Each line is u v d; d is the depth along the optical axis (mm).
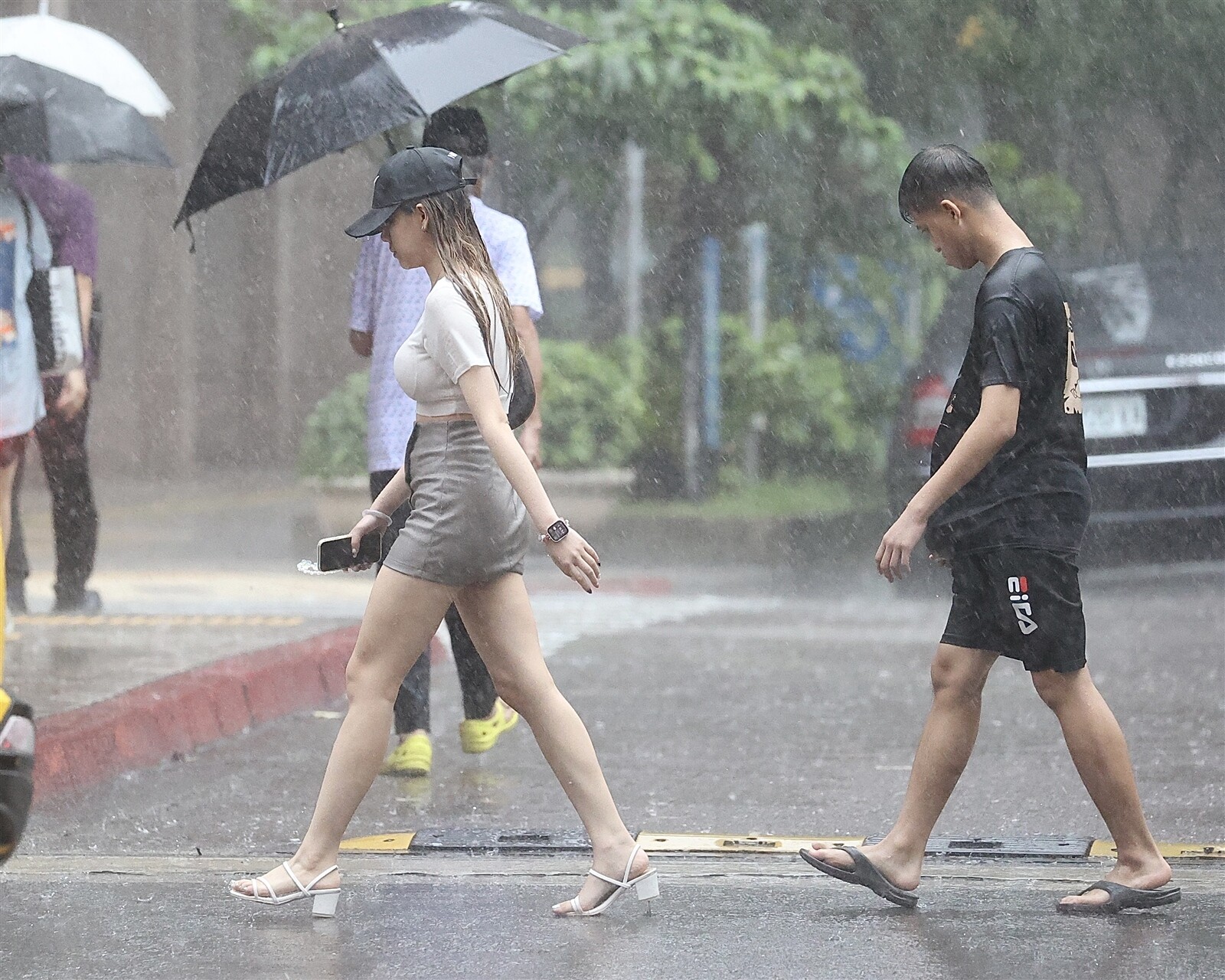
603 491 66750
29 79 30672
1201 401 37688
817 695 28453
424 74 21312
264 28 57719
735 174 60188
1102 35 59781
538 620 37750
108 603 38312
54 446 35156
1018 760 23359
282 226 92875
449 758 23750
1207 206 75438
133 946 14594
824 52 56281
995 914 15391
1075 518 15195
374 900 16016
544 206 70375
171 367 88250
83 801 21219
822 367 67375
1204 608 36500
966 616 15375
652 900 15898
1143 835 15469
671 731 25500
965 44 59969
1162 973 13641
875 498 64750
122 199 87500
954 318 42375
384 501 16469
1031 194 63500
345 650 29828
